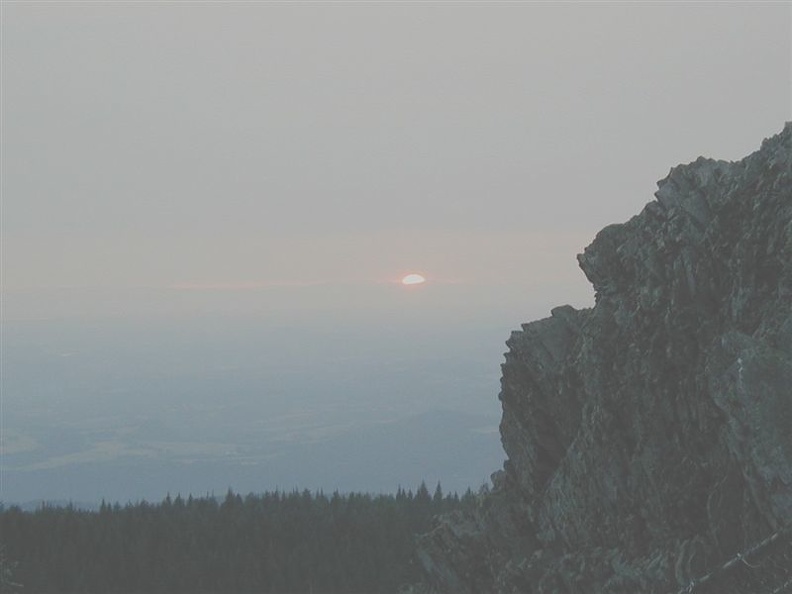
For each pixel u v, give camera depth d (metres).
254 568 169.38
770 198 63.25
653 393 65.75
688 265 66.00
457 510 87.69
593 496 69.81
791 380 54.97
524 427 80.19
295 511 193.12
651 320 67.62
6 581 154.75
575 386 75.44
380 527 178.50
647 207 72.19
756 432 54.53
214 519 192.00
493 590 77.06
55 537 182.88
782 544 51.94
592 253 76.75
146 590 171.62
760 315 60.31
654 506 64.50
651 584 60.47
